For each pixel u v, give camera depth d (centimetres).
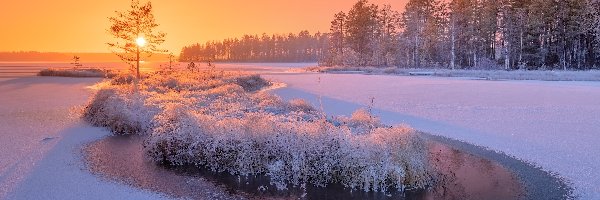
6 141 1216
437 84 3469
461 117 1647
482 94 2550
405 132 923
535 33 6094
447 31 7256
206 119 1142
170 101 1906
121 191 802
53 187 812
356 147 895
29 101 2298
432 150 1139
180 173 945
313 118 1414
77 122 1568
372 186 859
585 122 1506
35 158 1027
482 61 6297
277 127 1002
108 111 1536
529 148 1126
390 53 7738
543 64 5962
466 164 1007
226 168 973
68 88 3284
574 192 791
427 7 7775
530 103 2080
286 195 815
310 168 907
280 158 945
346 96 2494
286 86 3438
